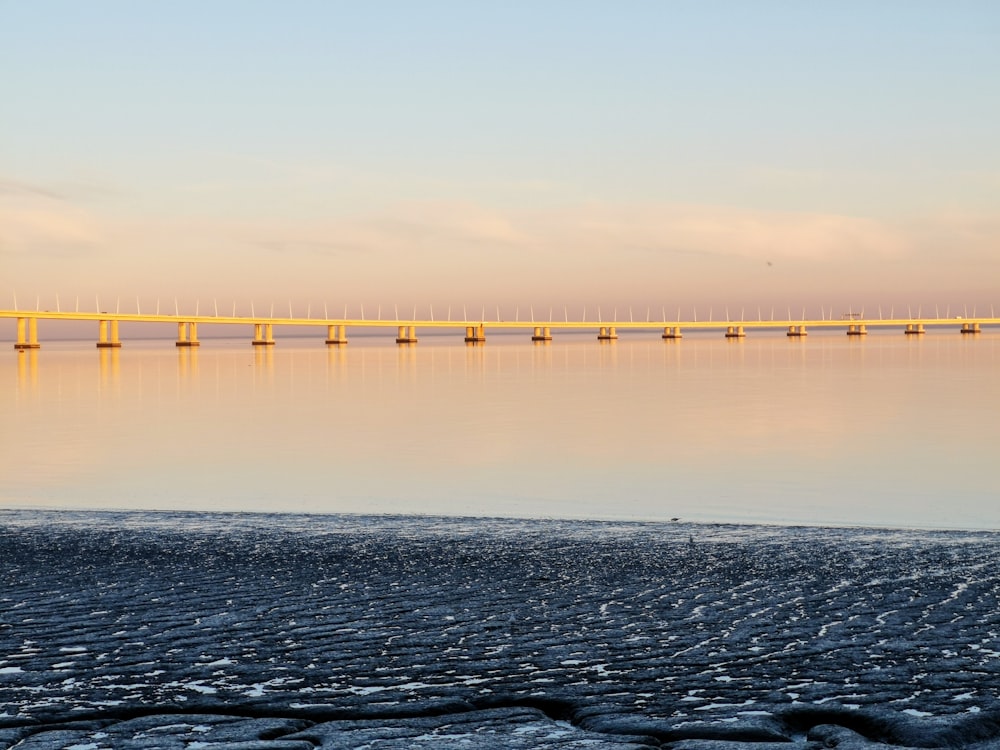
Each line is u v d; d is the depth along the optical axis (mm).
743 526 23297
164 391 92562
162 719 9625
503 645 12453
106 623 13789
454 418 62719
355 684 10844
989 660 11297
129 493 33625
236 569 17859
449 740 8891
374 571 17625
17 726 9508
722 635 12812
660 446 46594
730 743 8688
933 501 31031
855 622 13383
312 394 87250
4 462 42281
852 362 145625
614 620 13773
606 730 9148
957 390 83438
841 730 9031
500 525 23531
